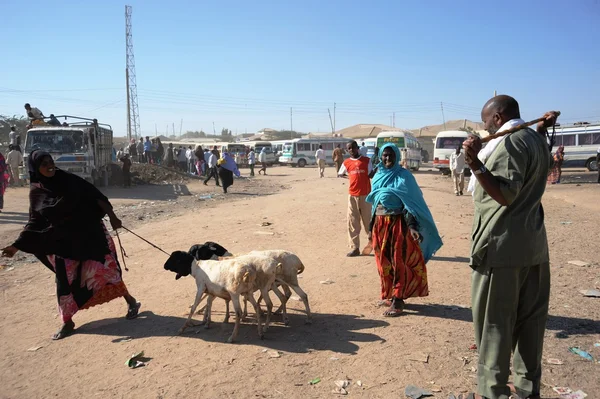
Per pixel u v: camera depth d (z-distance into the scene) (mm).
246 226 12109
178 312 6105
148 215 14828
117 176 26125
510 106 3611
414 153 38594
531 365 3650
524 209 3422
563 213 14273
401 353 4641
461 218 13070
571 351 4625
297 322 5637
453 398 3807
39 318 6117
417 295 5684
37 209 5348
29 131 21031
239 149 50438
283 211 14648
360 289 6781
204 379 4297
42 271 8391
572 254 8547
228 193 21750
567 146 36844
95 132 22094
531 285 3564
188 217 14039
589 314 5602
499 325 3467
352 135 70500
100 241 5648
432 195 18797
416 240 5645
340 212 14156
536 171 3395
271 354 4738
